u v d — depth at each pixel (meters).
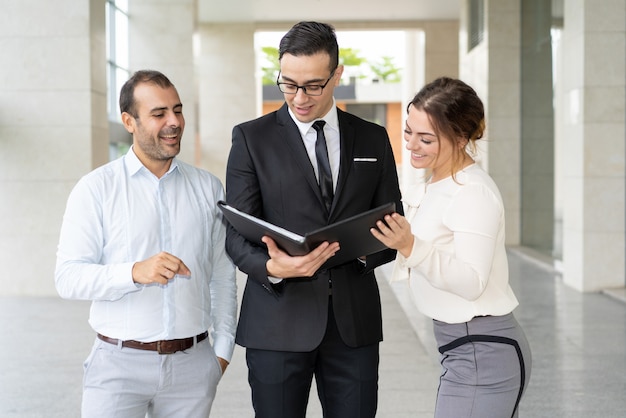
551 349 5.60
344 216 2.42
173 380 2.28
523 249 11.82
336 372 2.52
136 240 2.27
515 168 12.34
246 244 2.34
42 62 8.00
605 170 7.80
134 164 2.30
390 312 7.11
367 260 2.44
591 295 7.79
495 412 2.08
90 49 8.02
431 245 2.00
